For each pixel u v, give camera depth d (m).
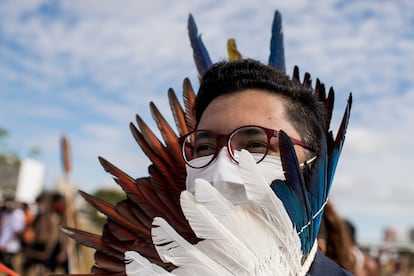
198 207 1.19
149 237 1.47
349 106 1.32
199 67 1.82
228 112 1.34
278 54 1.88
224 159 1.28
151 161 1.56
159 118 1.61
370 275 4.55
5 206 8.02
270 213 1.19
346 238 2.55
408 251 22.44
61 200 6.98
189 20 1.88
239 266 1.19
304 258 1.26
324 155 1.28
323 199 1.30
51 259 7.00
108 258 1.48
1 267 1.77
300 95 1.38
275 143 1.29
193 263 1.19
